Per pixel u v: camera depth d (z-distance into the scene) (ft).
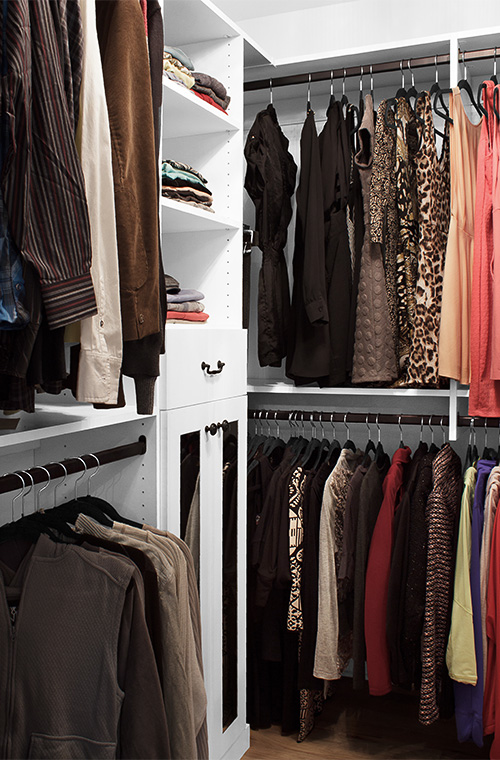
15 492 5.11
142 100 3.72
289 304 7.98
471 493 6.61
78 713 3.84
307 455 7.50
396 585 6.53
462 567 6.35
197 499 5.76
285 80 7.73
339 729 7.30
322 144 7.52
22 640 3.90
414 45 7.15
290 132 8.89
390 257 7.15
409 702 7.91
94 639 3.84
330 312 7.46
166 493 5.27
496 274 6.51
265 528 6.89
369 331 7.14
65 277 3.00
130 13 3.68
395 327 7.23
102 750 3.76
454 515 6.70
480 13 7.89
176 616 4.34
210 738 6.02
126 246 3.58
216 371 5.92
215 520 6.09
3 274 2.78
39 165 2.92
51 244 2.95
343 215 7.43
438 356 6.99
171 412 5.30
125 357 3.81
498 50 6.93
